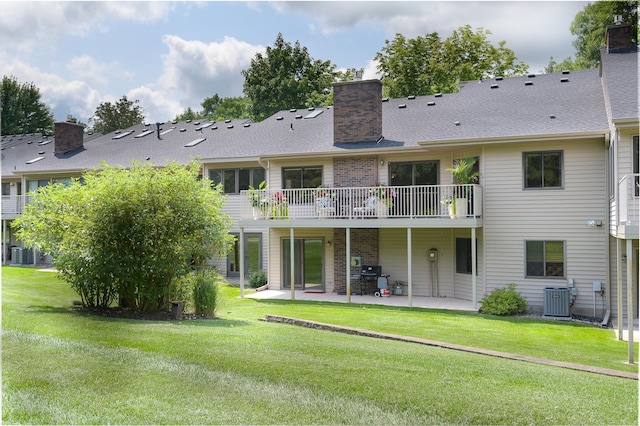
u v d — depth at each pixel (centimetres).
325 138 2053
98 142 2991
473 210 1577
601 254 1515
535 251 1581
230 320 1177
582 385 696
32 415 549
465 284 1745
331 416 567
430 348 927
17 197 2781
